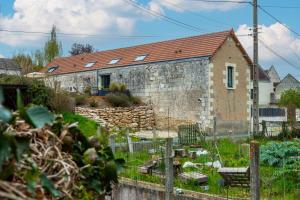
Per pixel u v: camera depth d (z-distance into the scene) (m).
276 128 25.02
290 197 10.09
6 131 2.65
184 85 31.39
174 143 20.44
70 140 3.31
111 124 29.84
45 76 24.19
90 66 38.56
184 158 16.03
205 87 30.31
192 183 11.20
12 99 17.53
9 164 2.44
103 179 3.52
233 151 17.28
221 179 11.16
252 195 7.00
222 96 31.14
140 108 32.03
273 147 14.84
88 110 28.86
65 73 40.31
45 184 2.61
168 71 32.31
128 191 9.95
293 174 11.31
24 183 2.55
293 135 23.89
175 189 9.89
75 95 30.59
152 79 33.19
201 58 30.56
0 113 2.24
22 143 2.52
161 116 32.44
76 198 3.14
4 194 2.23
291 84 68.06
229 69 32.00
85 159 3.36
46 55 56.72
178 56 32.09
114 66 35.75
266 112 34.88
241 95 32.72
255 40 25.78
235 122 29.11
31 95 20.52
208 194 9.64
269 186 10.55
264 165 14.15
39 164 2.91
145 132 29.09
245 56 33.03
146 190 9.61
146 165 12.20
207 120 30.02
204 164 14.40
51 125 3.22
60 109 21.28
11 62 44.50
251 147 7.05
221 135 26.58
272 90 59.94
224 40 31.25
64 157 3.18
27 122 2.72
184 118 31.36
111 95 31.53
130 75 34.66
